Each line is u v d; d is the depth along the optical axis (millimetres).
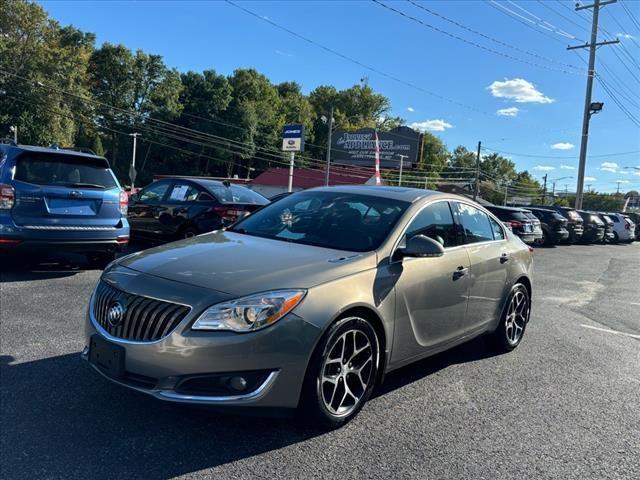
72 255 9320
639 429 3787
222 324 2955
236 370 2953
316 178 57438
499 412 3934
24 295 6332
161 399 2951
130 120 76500
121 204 7797
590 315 7863
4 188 6707
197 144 79688
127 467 2852
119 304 3219
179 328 2969
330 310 3223
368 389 3607
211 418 3461
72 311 5738
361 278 3518
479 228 5094
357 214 4254
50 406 3508
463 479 2967
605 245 26984
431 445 3338
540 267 14227
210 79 82188
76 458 2910
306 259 3535
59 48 58156
